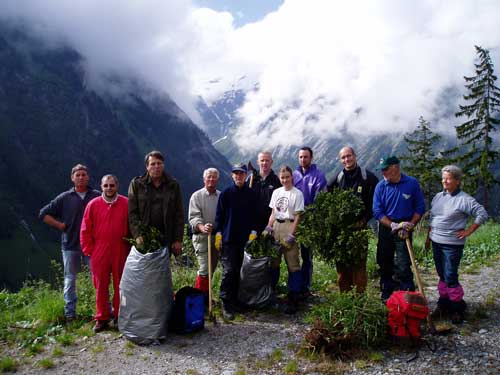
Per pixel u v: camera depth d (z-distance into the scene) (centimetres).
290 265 609
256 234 610
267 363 450
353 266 589
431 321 494
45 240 11006
